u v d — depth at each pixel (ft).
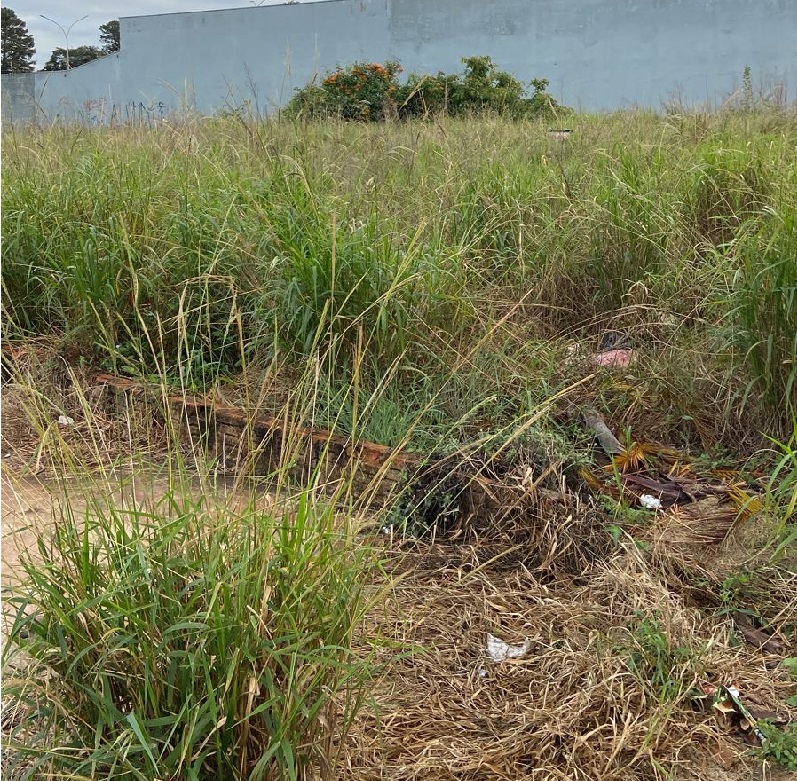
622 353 18.85
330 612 8.68
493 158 27.73
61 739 8.32
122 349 18.65
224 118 27.09
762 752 9.62
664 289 19.99
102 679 8.06
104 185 22.17
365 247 17.15
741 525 13.47
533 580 12.46
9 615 8.84
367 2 81.25
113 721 8.11
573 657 10.88
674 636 11.04
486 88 58.75
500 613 11.91
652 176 24.18
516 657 11.16
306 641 8.02
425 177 26.00
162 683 8.20
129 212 21.02
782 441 15.46
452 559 12.98
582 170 26.66
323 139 25.96
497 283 21.38
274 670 8.38
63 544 8.99
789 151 25.13
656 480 15.05
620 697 10.14
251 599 8.43
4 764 8.36
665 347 18.40
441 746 9.57
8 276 19.95
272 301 17.52
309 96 31.04
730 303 16.74
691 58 76.48
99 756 7.72
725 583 12.22
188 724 7.85
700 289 19.33
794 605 11.83
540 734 9.68
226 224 19.44
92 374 18.04
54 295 19.72
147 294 19.06
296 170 20.95
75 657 8.25
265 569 8.34
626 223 21.31
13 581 11.00
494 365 16.96
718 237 22.54
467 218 22.99
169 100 78.69
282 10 78.54
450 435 15.14
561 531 13.01
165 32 80.74
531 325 19.86
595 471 15.23
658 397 16.98
